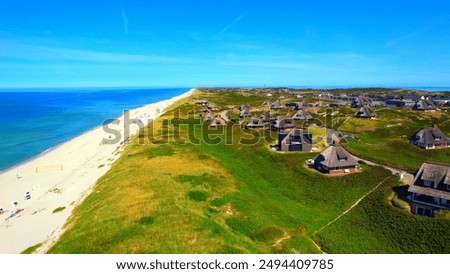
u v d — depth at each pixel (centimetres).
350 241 4162
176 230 3656
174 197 4647
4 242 4312
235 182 5697
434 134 8106
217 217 4281
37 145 11844
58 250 3506
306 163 6956
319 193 5594
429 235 4075
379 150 7900
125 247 3328
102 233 3691
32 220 5044
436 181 4747
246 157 7681
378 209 4838
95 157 8956
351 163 6369
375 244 4094
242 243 3638
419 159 7338
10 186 7262
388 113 12244
